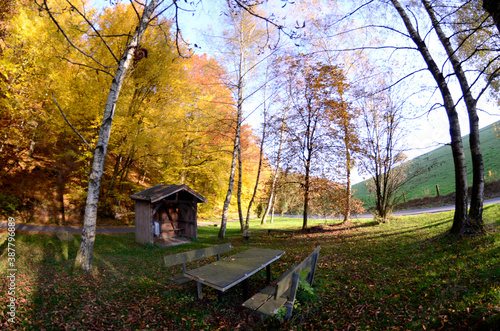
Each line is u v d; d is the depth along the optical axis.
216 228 19.03
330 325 3.63
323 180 14.74
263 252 5.75
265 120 16.55
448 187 22.25
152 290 5.04
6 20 9.25
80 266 5.82
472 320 3.01
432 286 4.22
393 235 9.27
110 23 12.89
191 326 3.77
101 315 3.89
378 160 13.00
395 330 3.27
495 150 23.78
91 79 12.34
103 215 16.52
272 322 3.81
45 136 13.45
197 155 19.20
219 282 3.94
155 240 11.95
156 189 11.93
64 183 15.93
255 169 23.06
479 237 6.07
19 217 12.80
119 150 13.87
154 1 6.12
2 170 14.03
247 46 13.70
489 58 6.95
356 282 5.05
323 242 10.00
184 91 14.91
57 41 9.91
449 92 7.16
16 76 9.05
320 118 14.67
